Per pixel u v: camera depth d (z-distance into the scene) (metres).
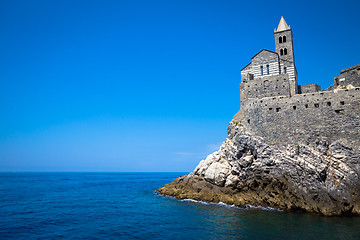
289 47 66.00
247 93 58.09
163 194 64.75
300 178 43.28
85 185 109.56
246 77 64.25
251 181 47.69
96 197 65.00
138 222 36.75
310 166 42.84
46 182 130.38
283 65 62.19
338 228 32.03
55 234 31.11
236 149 52.97
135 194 71.56
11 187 93.81
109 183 126.12
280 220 36.12
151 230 32.53
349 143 42.81
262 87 56.75
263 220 36.19
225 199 48.66
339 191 40.16
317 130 45.72
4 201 56.28
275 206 43.78
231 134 58.03
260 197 46.00
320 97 46.84
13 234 31.03
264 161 47.38
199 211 42.75
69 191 80.50
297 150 45.78
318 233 29.98
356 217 37.91
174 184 67.00
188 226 33.97
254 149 49.81
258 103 52.78
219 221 36.00
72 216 41.16
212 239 28.28
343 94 45.09
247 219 36.84
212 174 52.72
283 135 48.47
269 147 48.62
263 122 51.22
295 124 47.91
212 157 57.06
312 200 41.28
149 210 45.56
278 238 28.30
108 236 30.22
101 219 38.94
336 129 44.38
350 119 43.66
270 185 45.62
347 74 53.91
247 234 29.86
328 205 39.91
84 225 35.34
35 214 42.59
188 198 54.44
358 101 43.66
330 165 42.16
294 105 48.88
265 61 62.28
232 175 50.84
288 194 43.44
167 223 35.88
